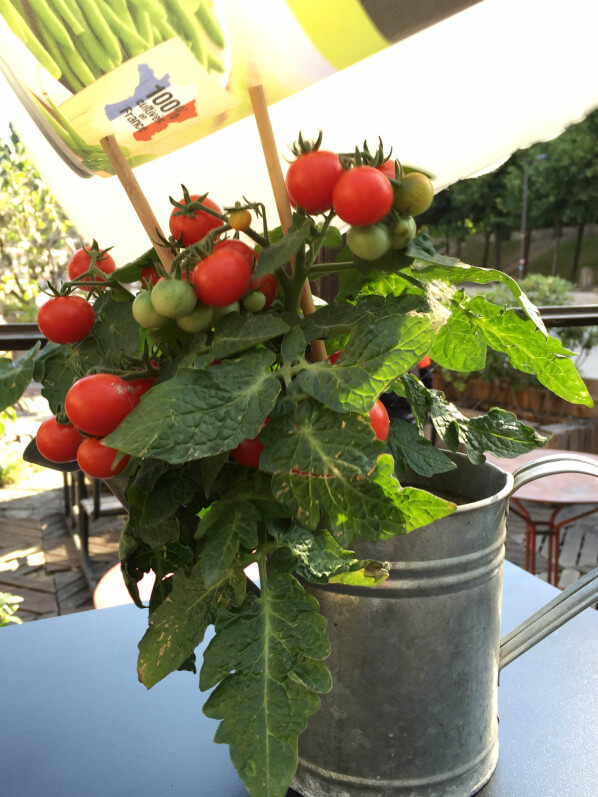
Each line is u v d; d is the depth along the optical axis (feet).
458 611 1.70
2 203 15.93
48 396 1.75
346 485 1.35
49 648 2.73
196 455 1.26
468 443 1.96
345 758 1.75
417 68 1.93
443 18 1.36
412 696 1.70
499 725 2.21
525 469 1.95
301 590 1.48
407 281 1.80
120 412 1.39
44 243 16.88
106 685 2.48
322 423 1.37
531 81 2.07
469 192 41.88
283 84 1.48
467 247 51.24
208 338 1.51
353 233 1.39
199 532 1.44
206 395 1.33
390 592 1.64
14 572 10.98
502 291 14.37
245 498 1.49
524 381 16.06
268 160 1.54
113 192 2.30
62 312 1.59
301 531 1.48
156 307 1.36
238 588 1.46
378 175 1.32
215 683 1.42
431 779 1.76
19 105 2.11
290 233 1.43
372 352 1.35
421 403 1.95
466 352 1.99
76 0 1.32
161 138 1.67
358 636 1.68
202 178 2.19
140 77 1.44
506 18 1.82
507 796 1.88
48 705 2.36
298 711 1.39
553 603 1.98
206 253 1.41
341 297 1.86
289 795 1.90
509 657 1.94
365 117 2.06
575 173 39.86
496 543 1.77
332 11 1.31
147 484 1.53
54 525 13.08
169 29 1.34
